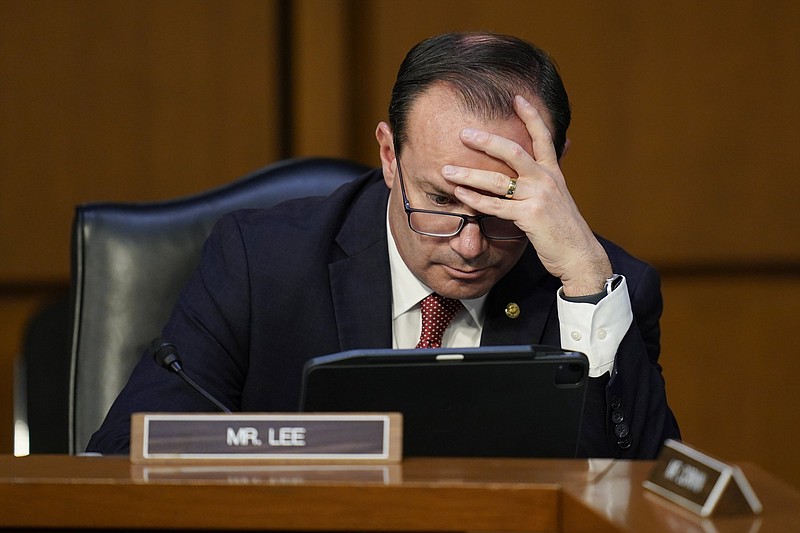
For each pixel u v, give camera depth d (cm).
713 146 1195
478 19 1162
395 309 614
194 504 362
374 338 604
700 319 1231
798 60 1186
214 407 582
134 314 662
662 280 1223
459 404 425
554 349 428
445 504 360
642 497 352
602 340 541
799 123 1195
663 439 548
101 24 1141
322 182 700
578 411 434
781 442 1245
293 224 641
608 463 393
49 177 1147
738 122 1195
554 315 600
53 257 1156
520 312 598
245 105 1163
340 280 615
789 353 1235
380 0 1158
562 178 539
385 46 1162
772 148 1198
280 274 619
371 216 630
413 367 417
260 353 613
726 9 1181
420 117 530
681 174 1196
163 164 1159
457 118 525
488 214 528
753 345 1235
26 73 1136
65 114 1144
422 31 1163
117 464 387
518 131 532
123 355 657
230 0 1153
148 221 677
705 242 1207
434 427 426
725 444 1245
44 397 805
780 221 1209
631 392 545
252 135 1167
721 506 335
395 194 572
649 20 1178
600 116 1184
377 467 384
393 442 391
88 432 646
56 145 1145
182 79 1155
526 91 535
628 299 550
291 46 1166
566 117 557
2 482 363
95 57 1143
